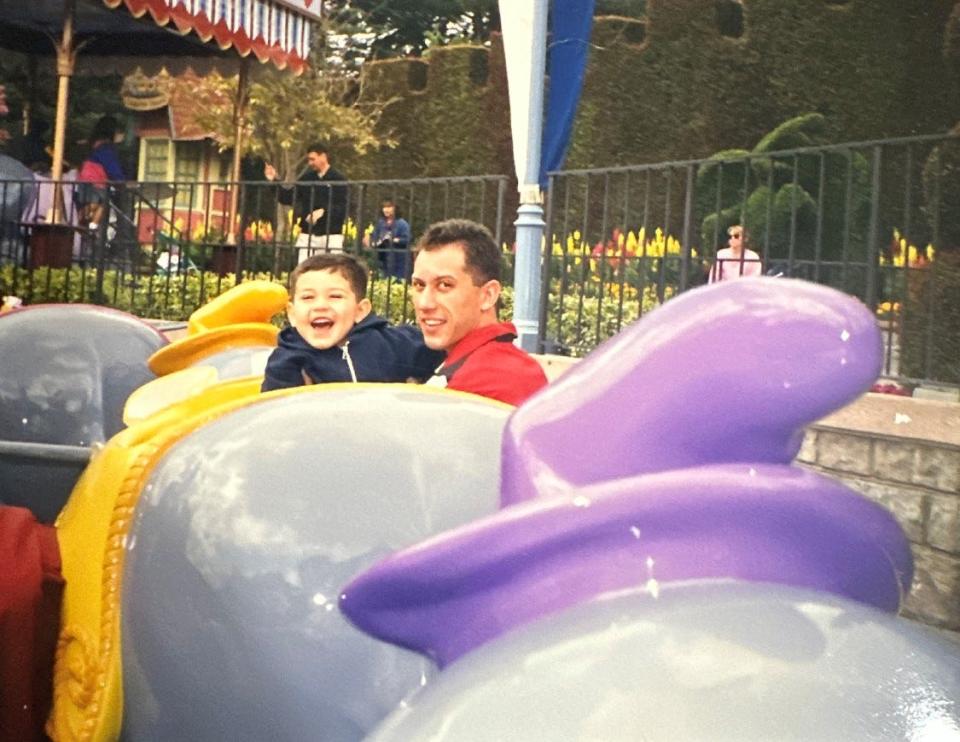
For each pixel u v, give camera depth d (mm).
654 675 684
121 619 1632
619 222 16922
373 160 25781
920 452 4742
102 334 3309
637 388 834
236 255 10930
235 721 1395
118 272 10672
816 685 669
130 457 1735
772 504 784
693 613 733
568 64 8047
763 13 22531
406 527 1395
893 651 708
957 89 20969
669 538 785
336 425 1543
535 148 7949
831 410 811
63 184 11156
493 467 1480
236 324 2982
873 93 21750
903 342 5887
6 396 3182
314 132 22875
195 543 1467
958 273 6660
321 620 1344
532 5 7832
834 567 814
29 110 16875
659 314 862
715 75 22703
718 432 818
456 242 2318
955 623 4516
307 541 1394
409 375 2572
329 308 2467
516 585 799
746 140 22641
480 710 697
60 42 14742
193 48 14406
